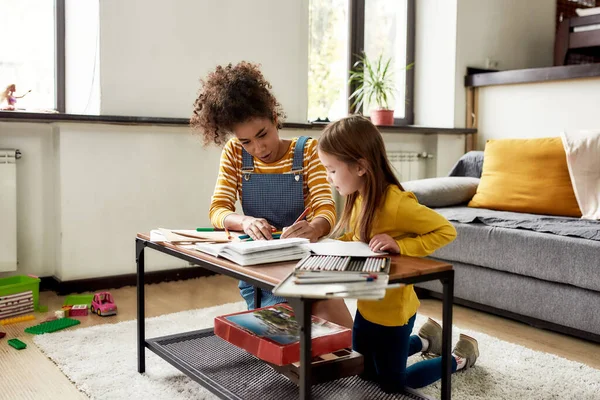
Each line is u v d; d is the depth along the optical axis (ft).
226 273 4.51
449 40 14.38
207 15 10.88
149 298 9.63
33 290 8.89
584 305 7.59
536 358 6.91
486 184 10.60
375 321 5.07
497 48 15.21
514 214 9.68
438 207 10.59
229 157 6.57
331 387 5.05
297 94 12.13
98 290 10.15
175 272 10.94
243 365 5.53
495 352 7.11
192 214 11.07
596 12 14.35
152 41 10.35
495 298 8.68
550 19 16.38
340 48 13.94
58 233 9.96
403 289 4.96
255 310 5.57
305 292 3.57
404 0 14.92
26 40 10.44
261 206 6.39
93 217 10.09
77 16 10.41
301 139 6.38
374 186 4.97
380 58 13.55
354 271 3.79
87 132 9.90
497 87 14.25
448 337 4.43
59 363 6.64
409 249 4.76
